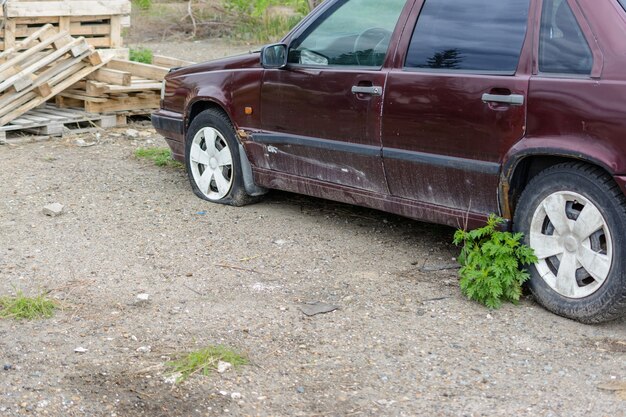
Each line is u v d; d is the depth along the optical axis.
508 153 5.18
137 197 7.51
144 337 4.78
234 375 4.36
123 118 10.18
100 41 11.36
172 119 7.61
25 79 9.24
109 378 4.30
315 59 6.36
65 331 4.84
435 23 5.70
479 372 4.44
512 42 5.27
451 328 4.96
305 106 6.35
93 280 5.62
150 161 8.77
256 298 5.38
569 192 4.97
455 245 6.39
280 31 17.84
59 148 9.22
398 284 5.63
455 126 5.44
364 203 6.22
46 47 9.57
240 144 6.99
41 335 4.77
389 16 5.97
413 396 4.19
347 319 5.07
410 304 5.30
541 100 5.01
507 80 5.18
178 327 4.92
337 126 6.15
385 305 5.29
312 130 6.35
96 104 9.93
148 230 6.64
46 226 6.70
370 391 4.24
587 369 4.47
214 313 5.13
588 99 4.80
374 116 5.88
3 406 4.00
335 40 6.26
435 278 5.74
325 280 5.70
